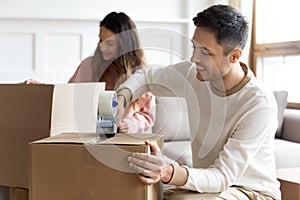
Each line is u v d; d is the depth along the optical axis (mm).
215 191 1639
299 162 3430
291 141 3760
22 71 4156
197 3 4660
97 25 4309
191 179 1578
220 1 4703
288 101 4359
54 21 4207
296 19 4266
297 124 3734
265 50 4598
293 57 4297
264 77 4664
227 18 1658
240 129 1697
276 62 4516
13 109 1704
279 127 3840
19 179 1706
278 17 4500
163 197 1732
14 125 1705
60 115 1685
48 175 1465
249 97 1722
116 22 2410
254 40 4738
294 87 4301
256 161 1753
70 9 4297
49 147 1459
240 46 1710
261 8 4723
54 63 4234
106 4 4395
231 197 1654
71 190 1453
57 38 4230
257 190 1745
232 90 1749
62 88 1685
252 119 1689
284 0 4418
